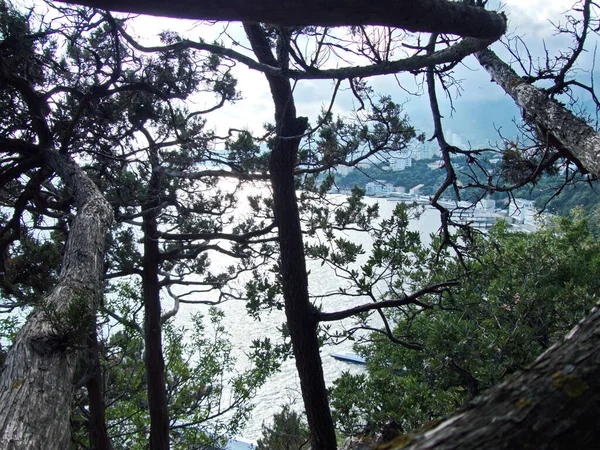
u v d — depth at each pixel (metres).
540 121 3.81
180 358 11.72
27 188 5.02
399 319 12.37
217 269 13.23
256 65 3.40
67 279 2.63
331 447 4.89
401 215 5.84
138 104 6.73
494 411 0.88
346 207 7.12
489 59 4.46
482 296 9.20
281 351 6.21
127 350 9.87
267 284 6.18
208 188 8.05
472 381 6.52
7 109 5.29
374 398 6.62
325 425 4.89
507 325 7.37
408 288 9.49
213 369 11.43
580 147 3.26
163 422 8.20
